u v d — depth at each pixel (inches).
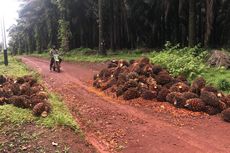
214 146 314.0
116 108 460.4
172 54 707.4
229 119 383.6
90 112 442.6
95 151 308.7
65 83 697.6
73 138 330.0
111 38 1544.0
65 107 453.4
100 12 1256.2
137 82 525.3
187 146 315.9
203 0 1163.9
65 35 1691.7
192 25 880.3
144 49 1354.6
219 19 1184.8
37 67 1093.1
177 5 1244.5
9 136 325.1
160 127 372.2
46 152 295.7
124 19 1526.8
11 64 1185.4
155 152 305.6
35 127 348.8
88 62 1143.6
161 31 1459.2
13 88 475.5
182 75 585.6
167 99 462.9
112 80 589.9
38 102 414.9
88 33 1908.2
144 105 465.7
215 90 449.7
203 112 418.3
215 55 678.5
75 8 1766.7
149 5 1374.3
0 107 398.9
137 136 346.6
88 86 648.4
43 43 2780.5
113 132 360.5
